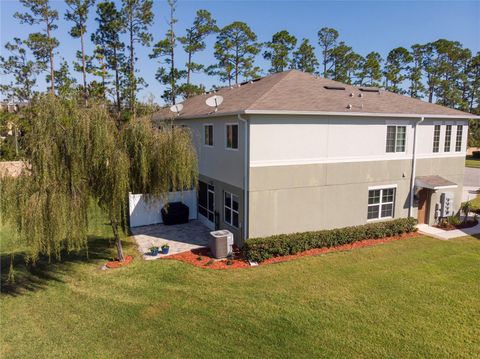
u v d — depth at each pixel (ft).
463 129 58.13
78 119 32.63
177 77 129.70
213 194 53.62
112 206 36.32
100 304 31.07
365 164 49.90
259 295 32.09
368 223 51.31
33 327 27.63
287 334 25.79
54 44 117.19
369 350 23.88
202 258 41.88
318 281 35.01
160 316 28.76
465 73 199.11
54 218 31.30
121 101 117.70
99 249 45.93
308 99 47.57
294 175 44.93
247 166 42.32
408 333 25.80
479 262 40.06
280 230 45.19
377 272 37.19
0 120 112.47
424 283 34.35
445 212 56.18
